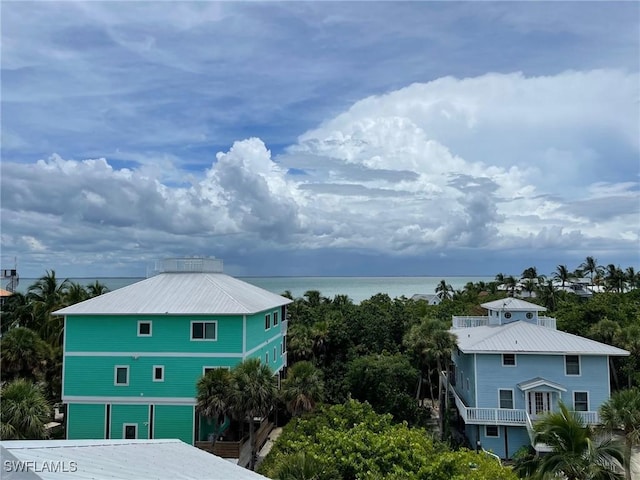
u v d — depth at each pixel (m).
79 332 32.00
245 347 31.17
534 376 34.41
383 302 71.31
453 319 45.72
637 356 41.88
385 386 35.25
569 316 51.06
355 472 17.11
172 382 31.16
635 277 100.50
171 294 33.72
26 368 32.81
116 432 31.09
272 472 16.45
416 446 17.86
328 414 23.88
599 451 16.33
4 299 54.84
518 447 33.59
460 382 41.06
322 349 44.50
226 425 30.53
